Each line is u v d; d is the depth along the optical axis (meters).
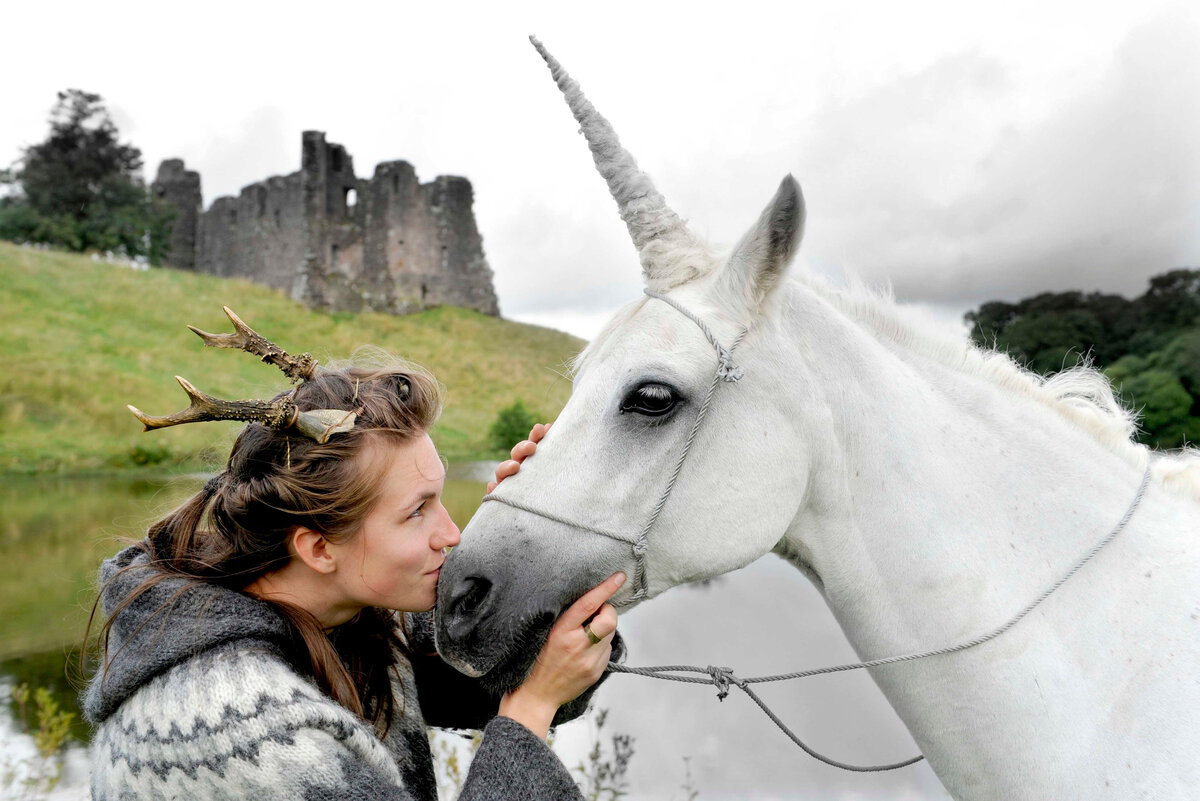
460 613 1.47
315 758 1.02
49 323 28.67
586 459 1.55
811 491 1.65
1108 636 1.47
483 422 31.28
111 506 12.84
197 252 53.44
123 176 48.53
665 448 1.54
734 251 1.56
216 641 1.06
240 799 0.99
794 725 5.12
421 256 49.12
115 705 1.09
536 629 1.48
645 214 1.65
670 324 1.57
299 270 43.00
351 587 1.27
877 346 1.70
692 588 8.77
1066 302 27.77
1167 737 1.38
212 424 21.16
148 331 31.16
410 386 1.34
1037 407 1.69
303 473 1.17
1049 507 1.57
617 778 3.90
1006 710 1.49
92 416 20.80
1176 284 26.69
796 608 7.78
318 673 1.20
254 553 1.21
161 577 1.15
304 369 1.31
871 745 4.87
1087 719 1.44
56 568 9.09
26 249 37.19
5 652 6.29
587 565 1.51
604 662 1.43
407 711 1.51
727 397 1.55
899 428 1.61
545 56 1.67
